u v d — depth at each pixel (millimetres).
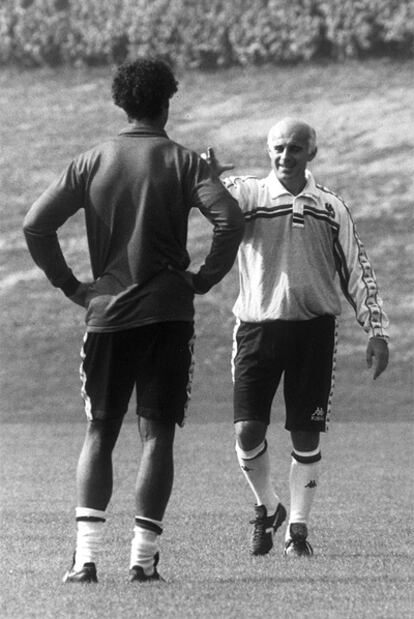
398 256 78062
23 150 91562
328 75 93812
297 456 24922
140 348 20484
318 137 88438
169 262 20531
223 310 75625
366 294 24906
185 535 26672
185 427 54781
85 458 20641
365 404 62906
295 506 24672
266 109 91312
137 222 20359
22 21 100688
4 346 73312
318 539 26188
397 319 73062
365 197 82875
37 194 87188
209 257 20812
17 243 83688
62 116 94875
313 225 24641
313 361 24828
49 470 40844
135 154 20578
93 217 20609
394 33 92250
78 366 70750
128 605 18312
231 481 37719
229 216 20469
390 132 87938
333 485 36625
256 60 96125
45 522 28703
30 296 78812
